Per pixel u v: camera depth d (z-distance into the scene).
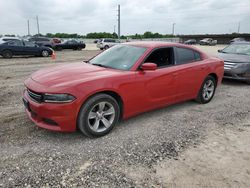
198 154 3.44
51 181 2.74
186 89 5.13
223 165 3.19
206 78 5.62
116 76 3.86
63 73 3.93
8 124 4.19
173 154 3.41
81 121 3.57
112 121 3.93
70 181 2.76
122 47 4.89
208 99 5.84
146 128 4.24
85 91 3.48
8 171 2.89
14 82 7.89
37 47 18.12
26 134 3.83
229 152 3.53
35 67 11.84
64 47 28.36
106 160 3.20
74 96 3.41
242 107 5.62
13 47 16.95
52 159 3.18
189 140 3.85
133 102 4.14
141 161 3.20
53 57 16.72
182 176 2.92
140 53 4.42
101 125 3.90
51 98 3.37
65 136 3.82
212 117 4.90
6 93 6.35
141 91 4.20
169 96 4.78
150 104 4.44
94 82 3.59
